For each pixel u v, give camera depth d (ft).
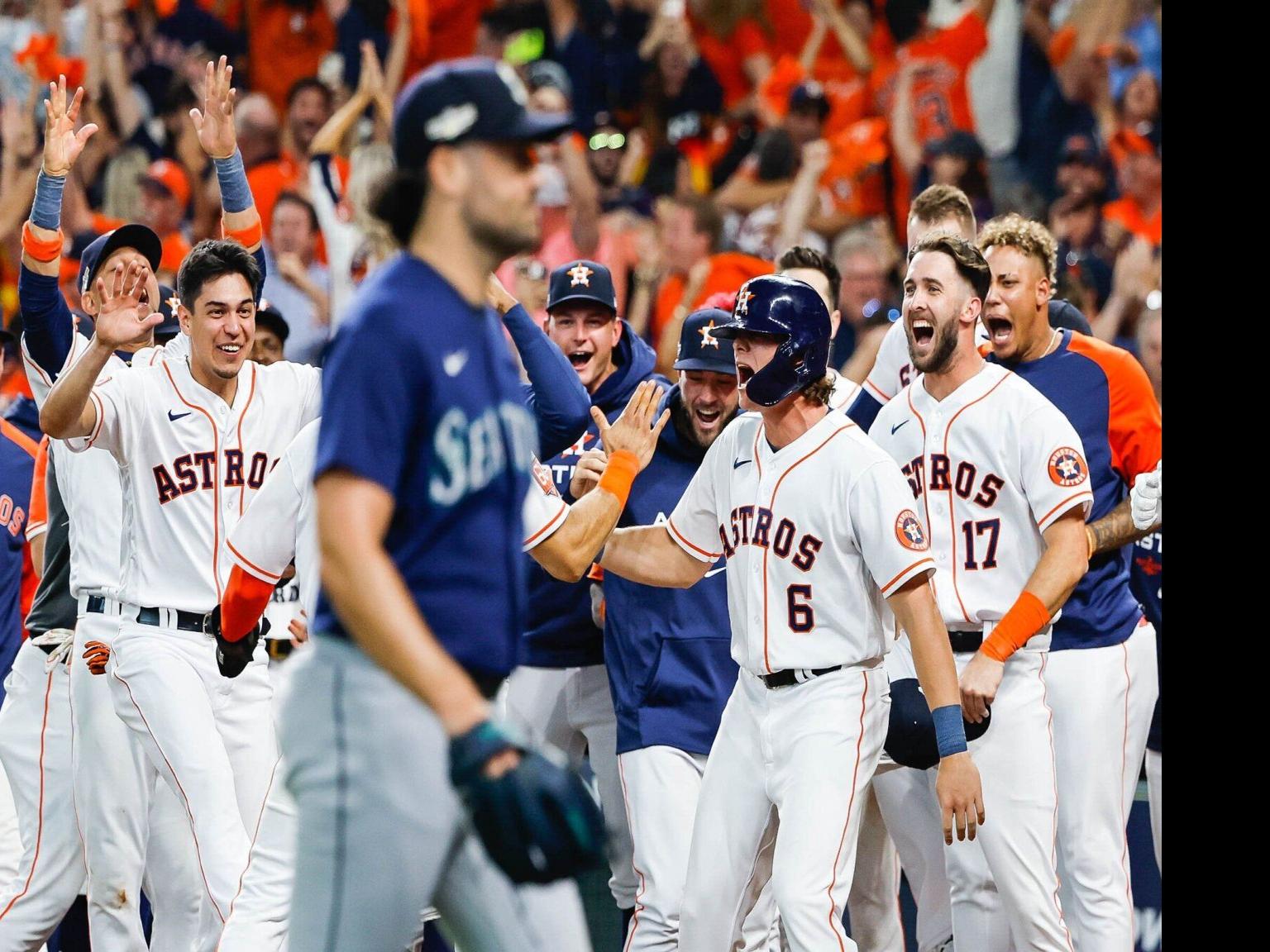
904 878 63.10
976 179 104.32
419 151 27.53
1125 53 105.40
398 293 27.12
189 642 50.80
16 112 112.78
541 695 58.90
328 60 116.88
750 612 43.86
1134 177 100.17
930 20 110.63
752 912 51.11
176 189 107.76
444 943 56.85
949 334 48.57
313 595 44.50
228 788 49.24
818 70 113.29
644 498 54.29
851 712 42.83
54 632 54.49
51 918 53.47
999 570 48.91
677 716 52.21
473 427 27.37
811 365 42.96
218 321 50.80
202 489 51.49
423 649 25.23
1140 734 52.24
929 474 49.65
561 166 106.01
